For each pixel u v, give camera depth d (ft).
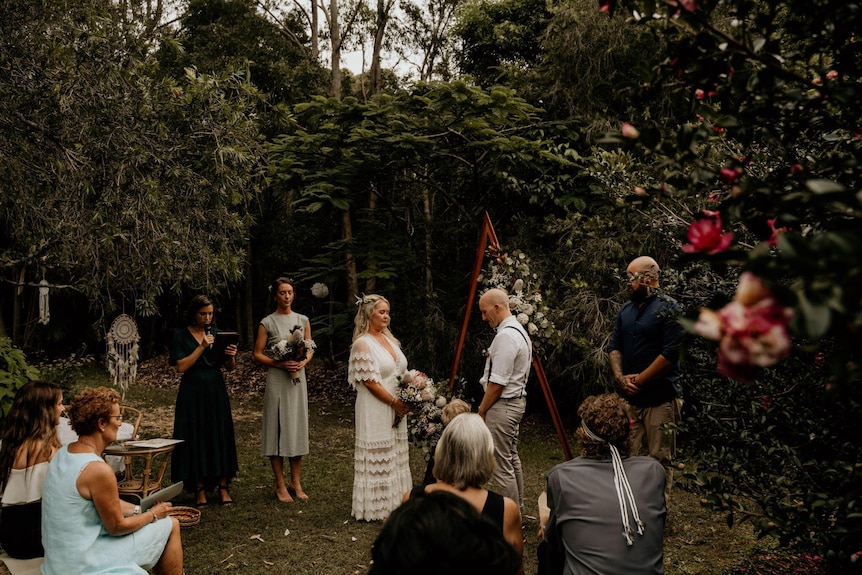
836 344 6.75
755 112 5.38
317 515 16.55
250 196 16.75
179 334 17.13
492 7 35.63
